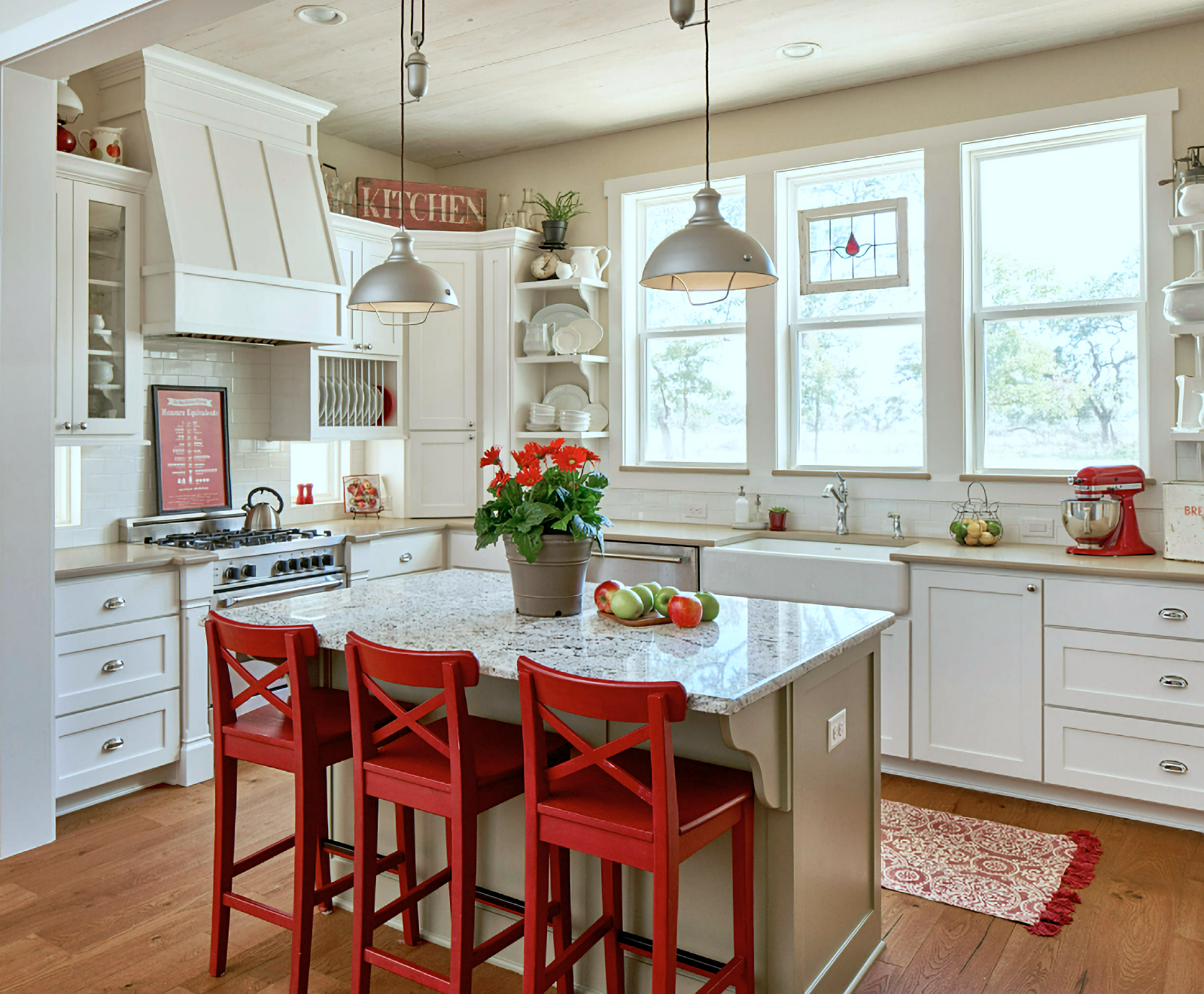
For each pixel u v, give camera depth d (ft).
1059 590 11.55
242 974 8.11
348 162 17.38
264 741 7.70
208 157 13.42
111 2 9.02
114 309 12.47
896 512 14.67
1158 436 12.67
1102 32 12.65
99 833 11.00
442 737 7.57
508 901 8.11
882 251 14.79
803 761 7.06
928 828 11.21
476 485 17.25
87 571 11.32
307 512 16.79
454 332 17.04
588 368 17.01
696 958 7.02
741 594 13.76
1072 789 11.84
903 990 7.90
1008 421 14.12
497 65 13.66
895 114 14.39
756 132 15.57
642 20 12.20
